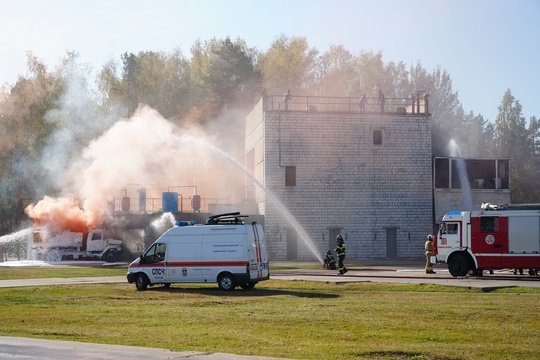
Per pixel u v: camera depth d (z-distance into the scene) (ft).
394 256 187.52
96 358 40.52
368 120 189.06
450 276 108.88
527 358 39.68
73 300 76.69
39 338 49.21
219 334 49.83
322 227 185.68
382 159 188.85
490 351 41.78
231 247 87.40
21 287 91.86
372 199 187.73
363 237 186.60
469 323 54.80
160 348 43.80
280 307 67.56
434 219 190.49
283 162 185.06
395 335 48.85
